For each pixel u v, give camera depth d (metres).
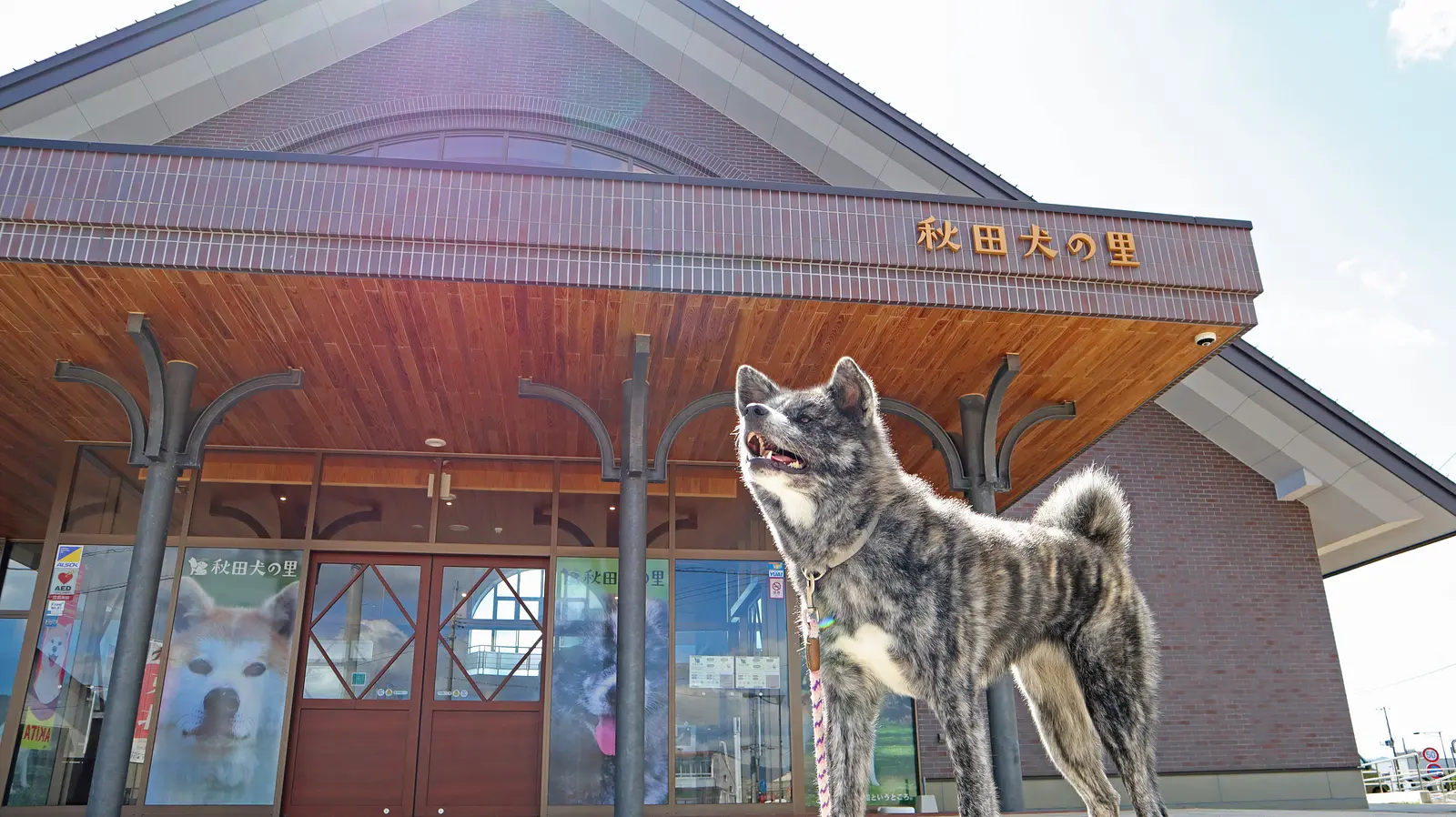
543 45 10.37
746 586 8.61
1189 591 11.95
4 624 9.91
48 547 7.92
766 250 5.71
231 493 8.16
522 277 5.45
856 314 5.96
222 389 6.93
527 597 8.34
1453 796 14.93
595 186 5.67
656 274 5.59
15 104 8.48
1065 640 3.62
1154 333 6.25
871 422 3.22
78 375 6.41
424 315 5.91
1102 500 3.93
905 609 3.01
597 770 7.90
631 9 10.16
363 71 9.91
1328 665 11.89
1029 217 6.06
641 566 6.27
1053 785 10.62
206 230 5.27
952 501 3.54
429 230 5.41
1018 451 8.39
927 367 6.76
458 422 7.80
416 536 8.30
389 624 8.07
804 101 10.20
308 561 8.07
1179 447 12.59
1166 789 11.11
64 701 7.64
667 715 8.14
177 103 9.25
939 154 10.21
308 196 5.39
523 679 8.09
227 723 7.57
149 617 5.86
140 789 7.32
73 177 5.25
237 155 5.41
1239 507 12.45
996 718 6.55
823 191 5.89
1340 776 11.42
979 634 3.14
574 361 6.59
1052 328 6.18
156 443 6.10
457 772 7.77
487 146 9.97
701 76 10.34
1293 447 12.09
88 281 5.44
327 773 7.62
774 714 8.33
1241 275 6.12
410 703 7.88
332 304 5.74
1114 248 6.03
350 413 7.55
